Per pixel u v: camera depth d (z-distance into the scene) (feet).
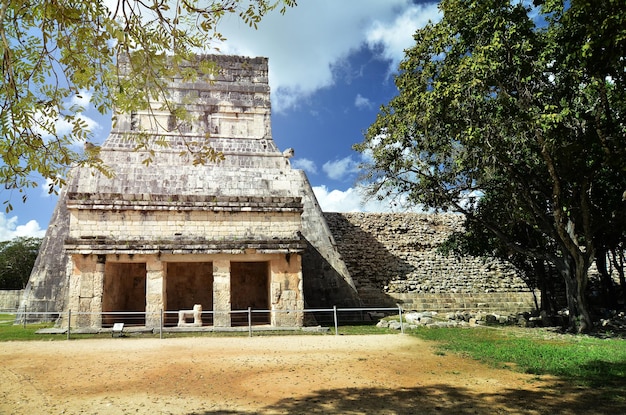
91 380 28.78
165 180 69.46
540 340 45.83
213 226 57.93
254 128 83.87
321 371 31.22
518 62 44.75
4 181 19.94
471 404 23.40
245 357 36.27
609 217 54.29
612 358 34.86
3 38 17.92
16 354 37.78
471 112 46.57
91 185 68.18
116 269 63.77
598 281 90.89
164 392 25.94
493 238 68.54
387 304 82.94
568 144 47.29
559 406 22.99
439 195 58.08
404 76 53.52
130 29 20.70
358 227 97.19
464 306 85.51
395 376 29.86
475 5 45.75
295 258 58.65
